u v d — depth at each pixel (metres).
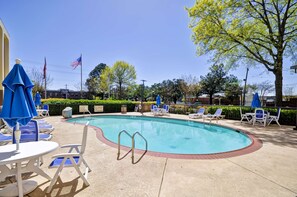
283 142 5.73
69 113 12.43
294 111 9.41
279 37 11.02
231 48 12.76
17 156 2.23
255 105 9.98
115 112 18.30
